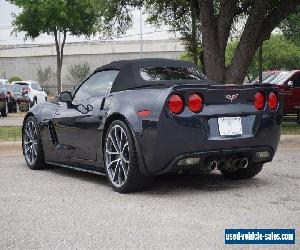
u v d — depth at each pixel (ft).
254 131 19.34
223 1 44.01
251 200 17.69
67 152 22.94
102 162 20.56
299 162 27.20
